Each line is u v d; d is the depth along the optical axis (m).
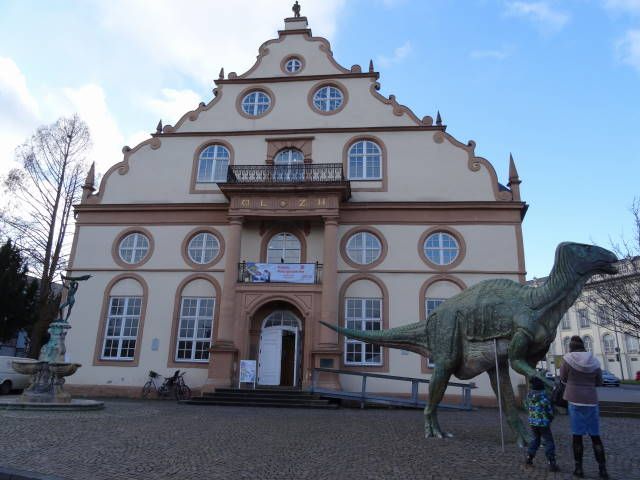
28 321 27.56
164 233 21.92
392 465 7.12
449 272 20.19
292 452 8.08
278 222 21.44
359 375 17.88
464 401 17.06
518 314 9.16
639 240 20.12
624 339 53.66
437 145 21.98
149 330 20.70
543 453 8.30
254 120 23.39
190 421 12.06
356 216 21.20
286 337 21.27
